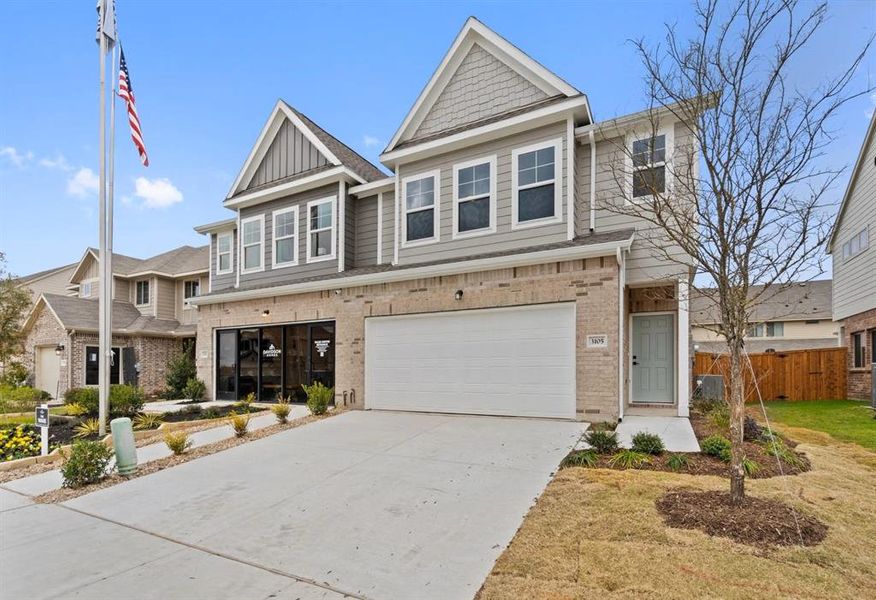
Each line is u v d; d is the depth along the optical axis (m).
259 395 12.75
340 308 11.05
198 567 3.56
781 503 4.15
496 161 10.04
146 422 9.70
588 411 7.93
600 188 9.34
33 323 19.50
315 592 3.15
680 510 4.04
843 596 2.81
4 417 11.43
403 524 4.19
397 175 11.37
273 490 5.27
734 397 4.21
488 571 3.31
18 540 4.19
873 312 12.55
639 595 2.87
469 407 9.12
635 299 9.94
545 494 4.66
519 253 8.74
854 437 7.67
